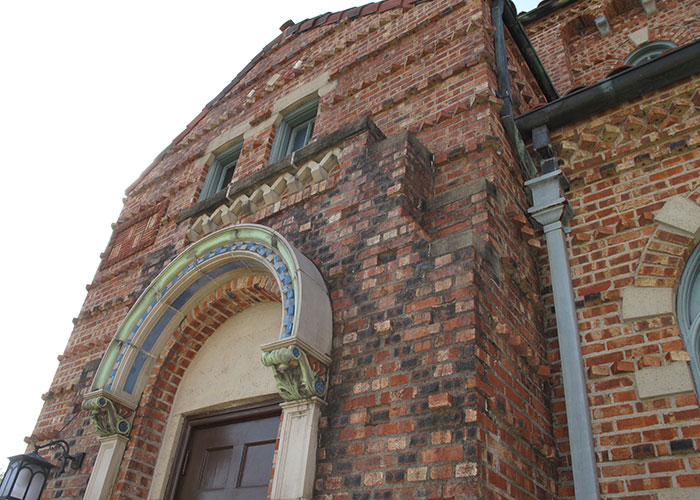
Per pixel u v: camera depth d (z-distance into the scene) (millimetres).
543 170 5164
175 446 5008
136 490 4750
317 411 3711
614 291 4266
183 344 5449
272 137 7660
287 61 8625
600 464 3693
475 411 3076
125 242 8750
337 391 3758
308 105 7594
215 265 5059
